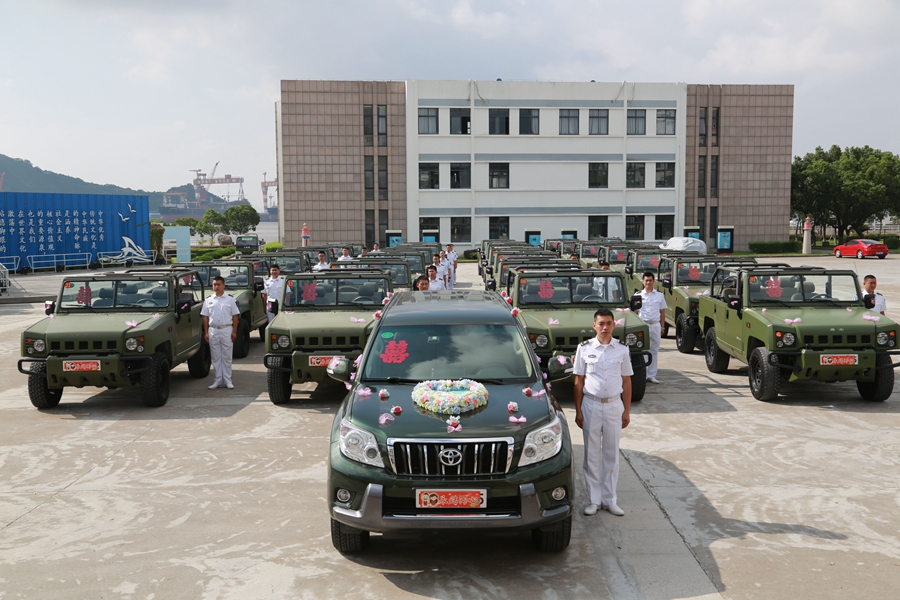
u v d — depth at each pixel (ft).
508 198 162.91
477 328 21.33
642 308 37.60
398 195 163.94
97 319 33.71
